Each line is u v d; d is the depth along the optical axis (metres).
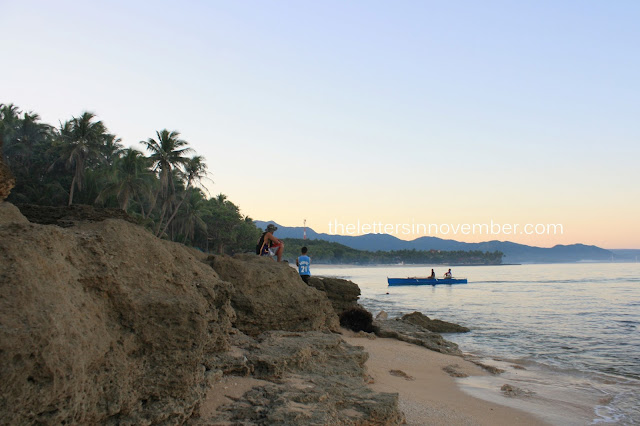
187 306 4.58
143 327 4.28
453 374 10.67
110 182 47.66
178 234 68.12
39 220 7.59
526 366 12.74
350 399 5.84
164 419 4.23
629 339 17.97
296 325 9.84
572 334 19.20
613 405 8.93
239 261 10.25
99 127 46.91
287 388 5.81
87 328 3.69
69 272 3.91
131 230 5.23
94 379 3.70
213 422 4.76
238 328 9.23
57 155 48.78
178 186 66.00
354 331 15.53
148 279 4.81
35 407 2.98
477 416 7.45
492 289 53.72
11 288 3.20
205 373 5.55
